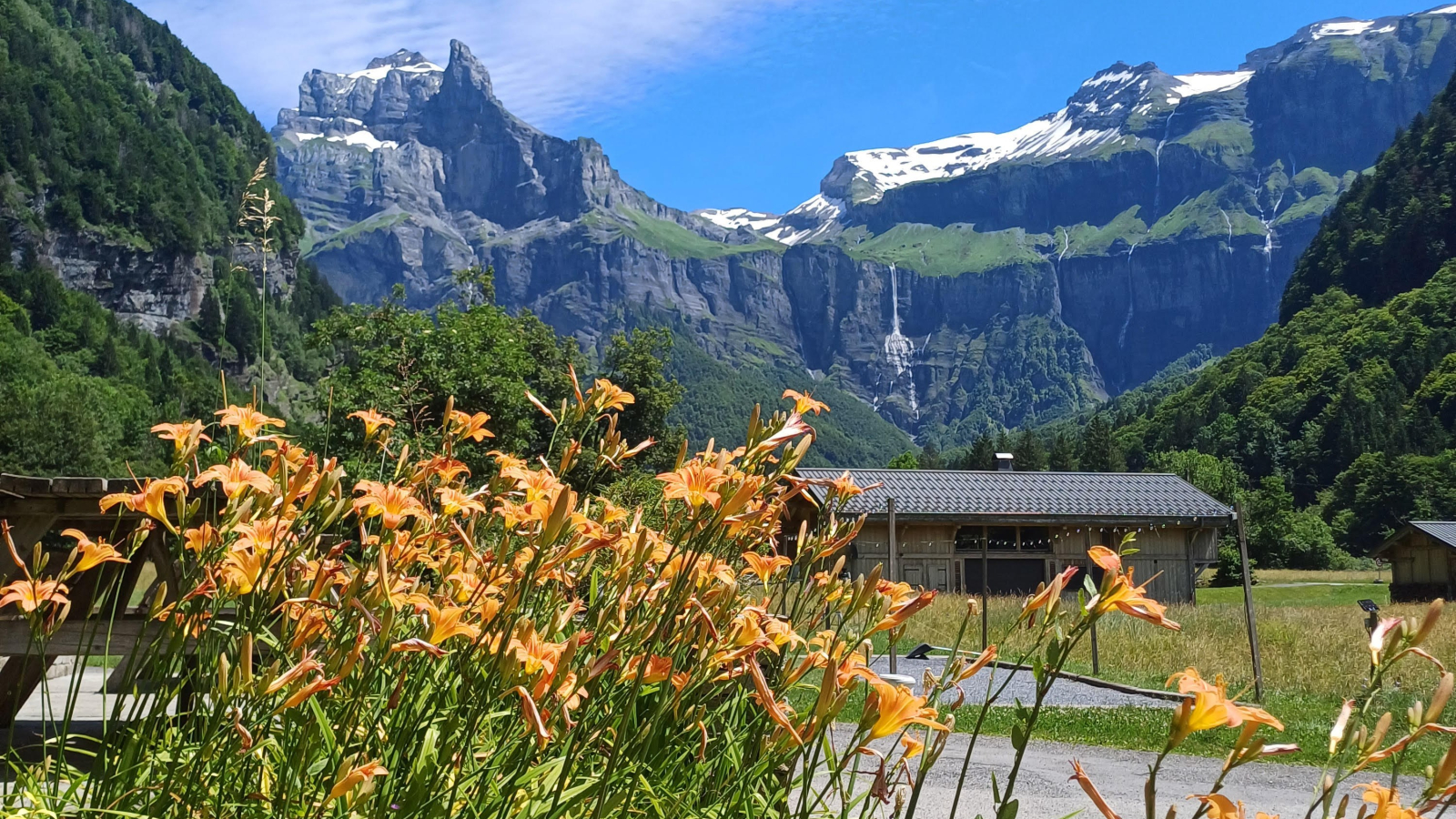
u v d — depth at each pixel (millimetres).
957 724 9578
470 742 1799
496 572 1976
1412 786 7098
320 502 1853
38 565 1964
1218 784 1354
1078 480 38344
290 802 1822
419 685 2102
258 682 1675
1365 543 107312
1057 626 1555
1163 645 17891
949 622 19406
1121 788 7070
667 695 1900
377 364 16109
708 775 2375
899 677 3117
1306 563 93000
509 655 1717
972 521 33688
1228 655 17078
